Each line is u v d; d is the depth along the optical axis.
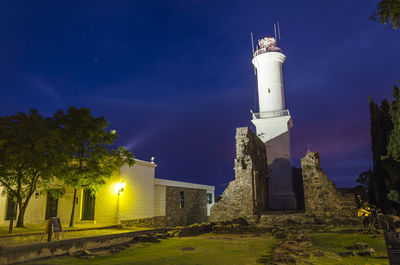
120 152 16.20
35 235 12.52
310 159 20.30
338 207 18.91
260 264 8.71
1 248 8.47
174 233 15.91
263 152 27.80
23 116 12.27
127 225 17.45
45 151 11.68
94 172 14.73
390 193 17.64
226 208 20.55
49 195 17.69
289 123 31.12
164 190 21.62
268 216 19.55
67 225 16.64
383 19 10.37
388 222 8.24
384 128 20.66
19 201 14.38
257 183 22.14
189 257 9.89
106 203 17.44
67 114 13.73
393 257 5.82
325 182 19.58
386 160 17.78
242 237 15.41
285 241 11.52
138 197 18.75
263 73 32.22
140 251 11.36
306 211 19.48
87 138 14.45
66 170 14.16
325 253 9.71
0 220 18.28
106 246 12.41
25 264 8.74
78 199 18.11
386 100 21.11
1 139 11.65
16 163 12.31
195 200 25.81
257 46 34.12
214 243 13.04
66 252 10.61
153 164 20.56
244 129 21.77
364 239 12.27
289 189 27.84
